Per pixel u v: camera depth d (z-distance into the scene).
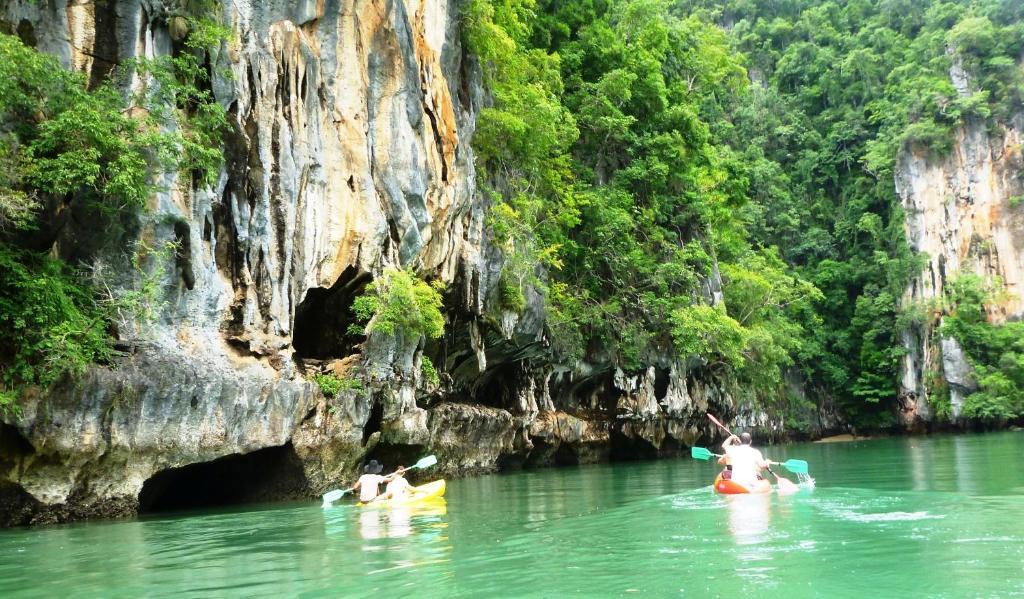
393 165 16.95
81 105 10.85
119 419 11.05
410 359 17.61
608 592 6.09
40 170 10.76
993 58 61.69
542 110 24.62
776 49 79.12
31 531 10.00
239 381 12.77
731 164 43.75
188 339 12.47
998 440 37.91
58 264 11.01
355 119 16.06
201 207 12.89
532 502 13.12
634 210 33.03
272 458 14.33
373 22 16.78
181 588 6.51
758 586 6.18
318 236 15.08
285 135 14.45
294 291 14.48
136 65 12.23
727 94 70.56
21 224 10.40
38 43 11.60
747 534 8.66
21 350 10.22
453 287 19.88
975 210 59.25
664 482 17.66
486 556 7.70
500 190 24.16
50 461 10.44
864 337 58.47
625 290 31.27
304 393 14.20
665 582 6.38
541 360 26.55
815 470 20.84
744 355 39.25
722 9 85.00
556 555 7.68
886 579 6.33
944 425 55.12
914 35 72.50
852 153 67.06
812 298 58.59
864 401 57.75
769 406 46.84
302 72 15.04
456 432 21.17
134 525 10.51
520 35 26.64
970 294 55.75
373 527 10.03
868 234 62.84
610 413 31.00
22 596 6.32
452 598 5.98
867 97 69.06
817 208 66.56
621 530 9.27
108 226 11.62
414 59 17.67
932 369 55.34
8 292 10.45
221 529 10.09
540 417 26.70
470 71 21.80
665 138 34.22
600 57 34.31
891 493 12.94
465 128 20.67
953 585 6.11
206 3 13.59
